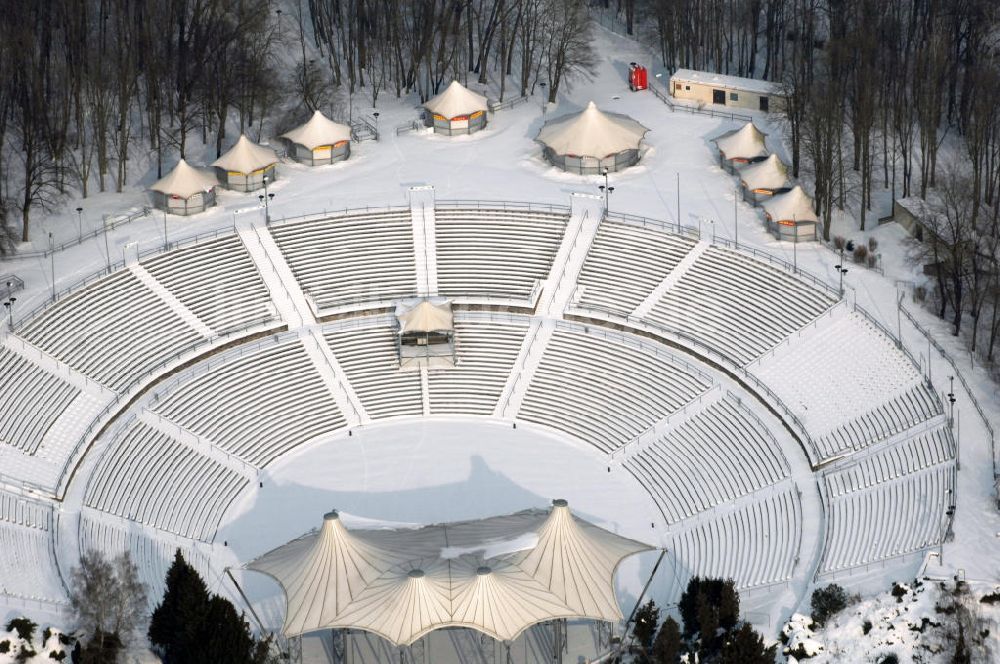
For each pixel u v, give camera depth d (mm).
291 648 145500
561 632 145000
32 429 165625
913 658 134875
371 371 179500
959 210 182125
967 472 152375
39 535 153500
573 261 185625
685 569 153750
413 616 138375
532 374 178250
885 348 167875
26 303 177750
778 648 138125
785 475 160250
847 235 185000
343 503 164125
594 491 165000
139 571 152375
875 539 148125
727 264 181000
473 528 150250
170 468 166375
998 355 167375
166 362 175500
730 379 172250
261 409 174500
